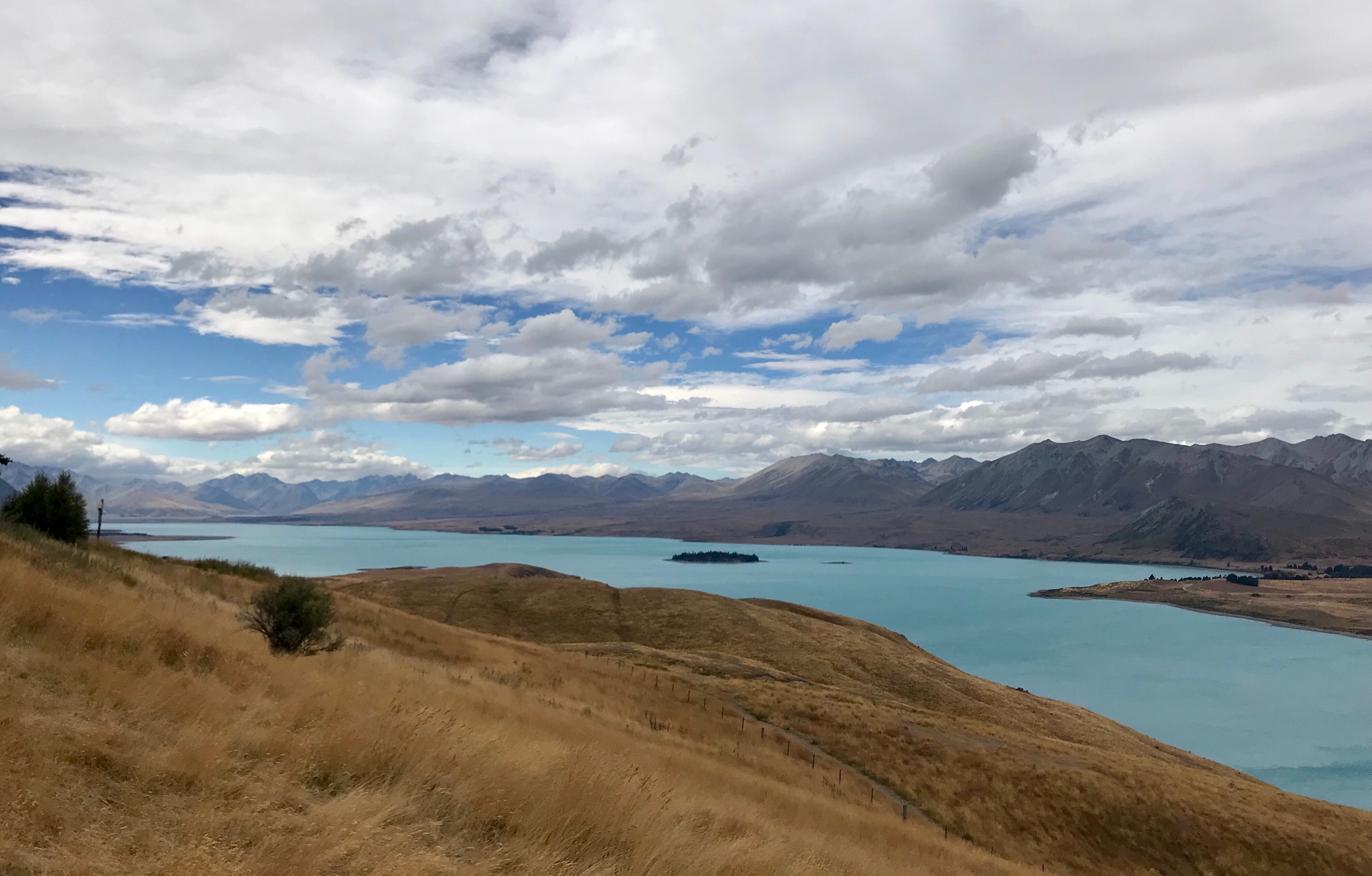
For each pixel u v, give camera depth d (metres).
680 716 43.78
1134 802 43.56
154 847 5.65
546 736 18.73
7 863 4.90
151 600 20.73
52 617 10.91
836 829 24.12
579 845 8.22
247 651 15.12
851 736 47.94
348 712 10.51
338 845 6.20
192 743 7.69
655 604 107.81
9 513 33.84
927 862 24.48
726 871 8.95
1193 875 39.00
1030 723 77.50
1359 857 41.53
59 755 6.54
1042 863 37.16
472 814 8.25
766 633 96.38
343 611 46.91
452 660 43.00
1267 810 46.03
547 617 103.00
